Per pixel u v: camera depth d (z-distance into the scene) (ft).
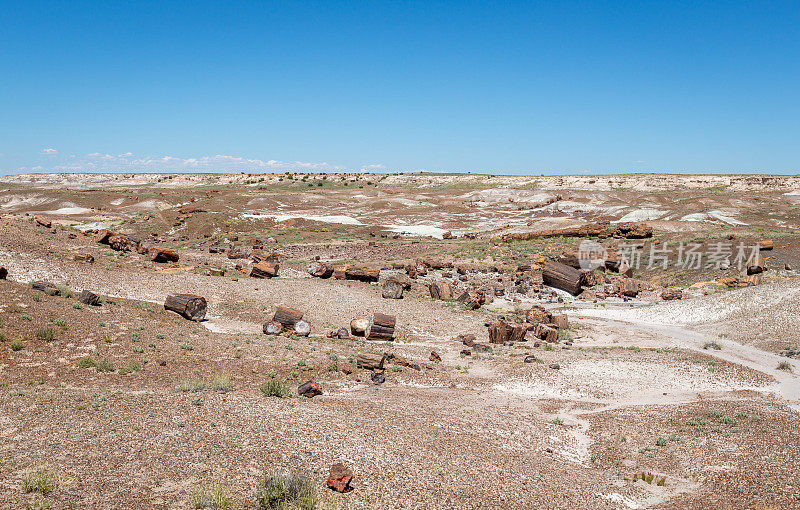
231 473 37.37
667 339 127.44
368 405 63.46
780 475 48.21
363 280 180.04
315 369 81.82
